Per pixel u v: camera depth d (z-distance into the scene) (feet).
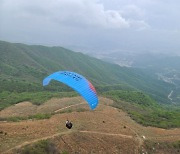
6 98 346.95
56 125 169.17
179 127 237.25
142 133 197.36
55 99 310.24
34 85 475.31
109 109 236.84
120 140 173.37
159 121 244.63
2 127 154.30
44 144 137.49
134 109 298.35
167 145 190.60
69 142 150.41
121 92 429.38
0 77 507.71
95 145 158.81
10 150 126.62
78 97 305.94
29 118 185.88
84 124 181.57
